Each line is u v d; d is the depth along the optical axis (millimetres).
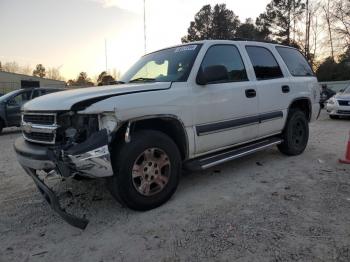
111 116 3354
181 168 4082
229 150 4883
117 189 3533
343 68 43219
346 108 12320
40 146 3635
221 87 4480
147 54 5355
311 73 6594
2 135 11359
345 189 4312
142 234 3279
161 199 3863
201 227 3363
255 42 5430
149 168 3732
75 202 4137
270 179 4812
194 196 4207
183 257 2855
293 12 48062
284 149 6020
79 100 3365
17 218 3789
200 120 4211
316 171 5164
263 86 5156
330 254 2812
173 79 4207
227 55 4785
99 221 3604
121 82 4801
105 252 2996
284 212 3646
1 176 5551
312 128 10164
